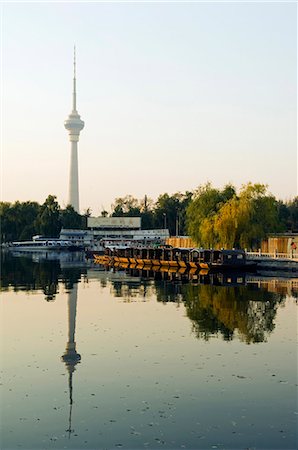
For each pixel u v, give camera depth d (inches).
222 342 1390.3
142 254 4448.8
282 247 3666.3
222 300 2121.1
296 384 1051.3
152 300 2148.1
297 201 7770.7
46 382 1080.8
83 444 804.0
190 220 4402.1
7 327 1603.1
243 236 3730.3
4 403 968.9
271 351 1294.3
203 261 3705.7
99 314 1814.7
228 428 852.0
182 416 900.6
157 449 785.6
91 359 1238.9
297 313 1808.6
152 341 1406.3
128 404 956.6
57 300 2169.0
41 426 868.6
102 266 4229.8
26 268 3993.6
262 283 2741.1
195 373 1125.1
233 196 4003.4
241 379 1083.3
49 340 1430.9
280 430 844.0
